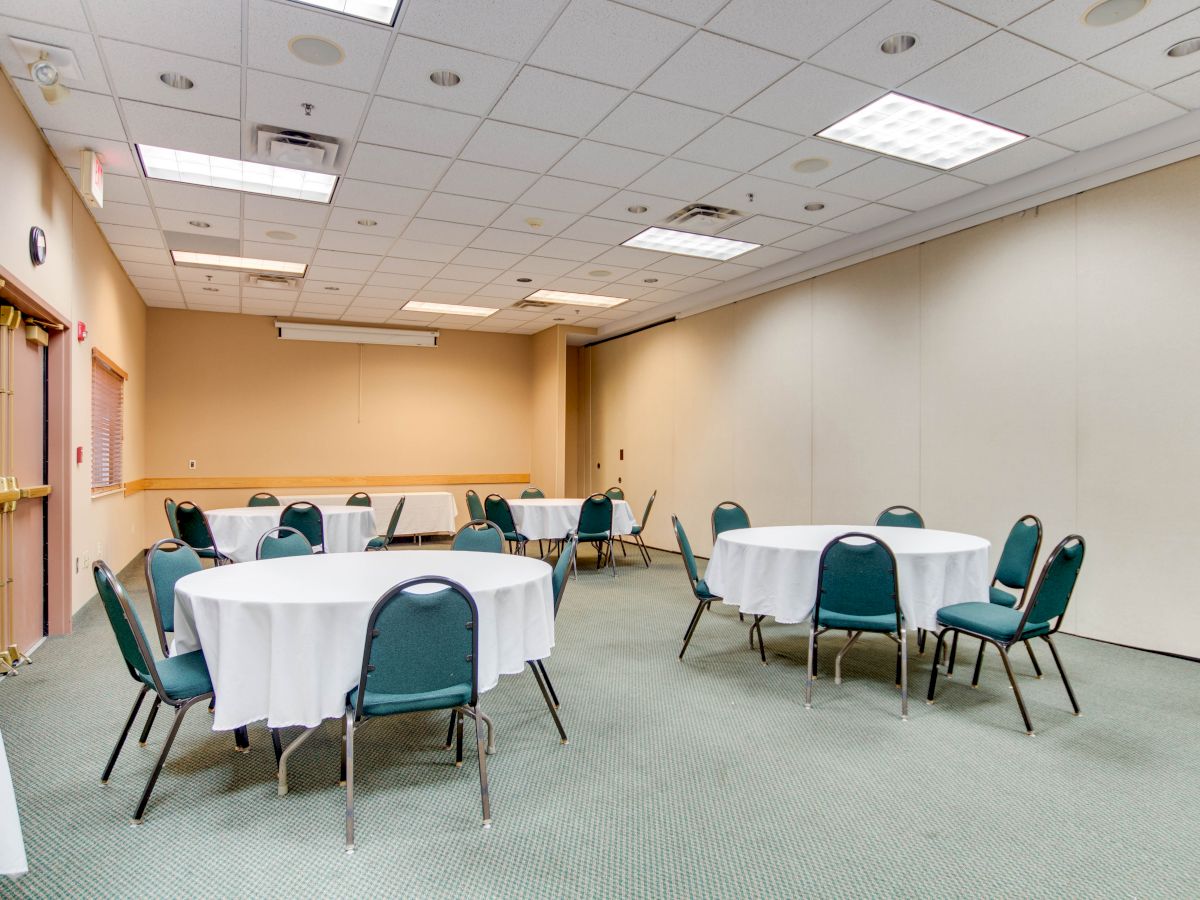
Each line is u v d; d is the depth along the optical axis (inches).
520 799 91.8
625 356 380.5
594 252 247.4
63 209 168.9
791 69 130.3
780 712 123.0
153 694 131.3
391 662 81.7
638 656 157.9
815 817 87.4
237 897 71.3
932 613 126.1
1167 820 87.0
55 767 100.7
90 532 204.1
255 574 109.6
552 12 112.2
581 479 430.6
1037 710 124.2
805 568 131.4
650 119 149.3
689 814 88.0
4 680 138.6
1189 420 154.9
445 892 72.1
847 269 241.9
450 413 400.2
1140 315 163.0
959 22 116.0
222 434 347.6
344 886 73.1
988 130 158.6
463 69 128.7
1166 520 158.7
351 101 139.9
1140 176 162.4
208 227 215.3
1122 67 130.6
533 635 103.3
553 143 160.2
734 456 296.7
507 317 366.6
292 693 85.7
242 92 135.4
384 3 111.4
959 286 204.2
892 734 113.4
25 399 154.9
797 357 263.7
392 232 222.8
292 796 92.4
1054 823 86.1
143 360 322.3
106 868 76.0
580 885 73.3
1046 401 182.5
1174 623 157.6
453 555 132.9
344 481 373.1
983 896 71.8
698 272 275.9
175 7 109.0
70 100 136.8
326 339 368.5
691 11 112.5
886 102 145.9
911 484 219.3
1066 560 112.9
